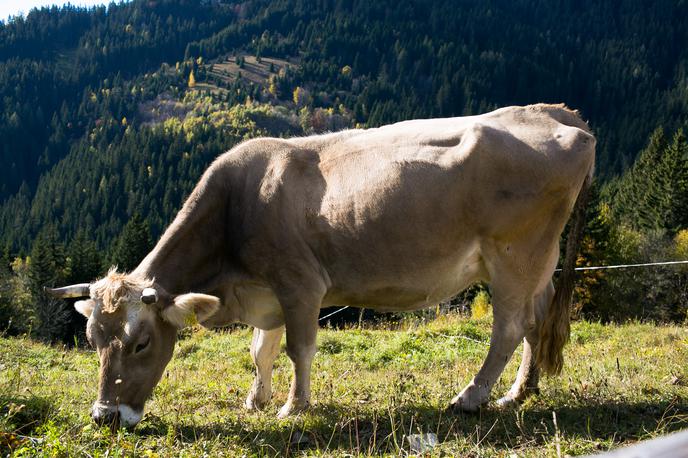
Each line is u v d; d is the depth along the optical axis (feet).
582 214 21.67
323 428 19.13
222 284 22.66
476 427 17.74
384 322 54.49
